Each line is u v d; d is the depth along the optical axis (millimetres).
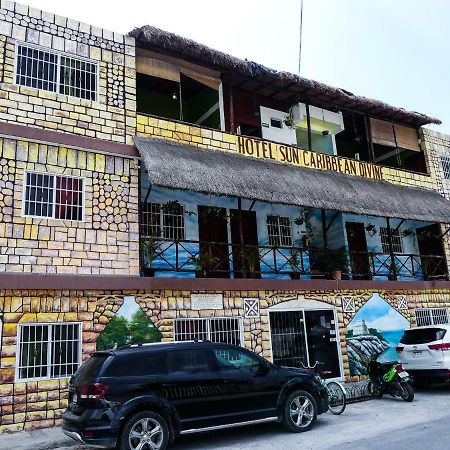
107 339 10445
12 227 9977
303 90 15898
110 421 6773
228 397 7816
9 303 9555
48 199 10586
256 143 14547
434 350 11648
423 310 16594
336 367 13945
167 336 11250
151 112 15961
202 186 11250
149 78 15117
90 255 10711
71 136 11055
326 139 18406
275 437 8133
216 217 14578
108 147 11492
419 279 18406
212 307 12094
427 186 18719
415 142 19406
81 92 11680
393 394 11359
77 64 11781
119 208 11352
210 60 13633
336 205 13562
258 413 8055
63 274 10203
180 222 13883
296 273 14516
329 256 15727
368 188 15797
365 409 10430
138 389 7117
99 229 10969
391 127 18688
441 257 17547
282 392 8375
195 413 7465
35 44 11195
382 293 15664
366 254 16906
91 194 11062
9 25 10953
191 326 11773
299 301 13719
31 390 9414
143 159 11148
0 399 9086
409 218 15133
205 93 15977
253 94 16188
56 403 9609
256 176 12977
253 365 8328
